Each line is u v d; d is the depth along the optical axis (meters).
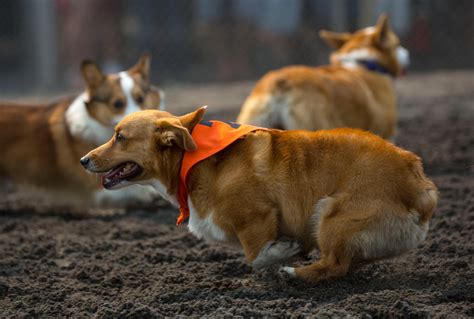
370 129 11.90
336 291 6.90
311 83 10.77
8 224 10.32
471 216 9.15
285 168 6.91
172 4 24.03
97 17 23.75
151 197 11.22
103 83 11.20
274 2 23.61
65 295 7.41
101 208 11.47
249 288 7.24
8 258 8.72
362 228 6.64
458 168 12.18
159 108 11.91
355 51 12.38
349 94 11.27
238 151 7.01
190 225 7.21
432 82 22.00
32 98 21.98
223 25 24.33
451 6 24.30
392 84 12.70
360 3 22.41
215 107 18.73
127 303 6.75
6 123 11.48
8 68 26.47
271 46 24.17
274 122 10.75
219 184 6.92
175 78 24.42
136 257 8.62
